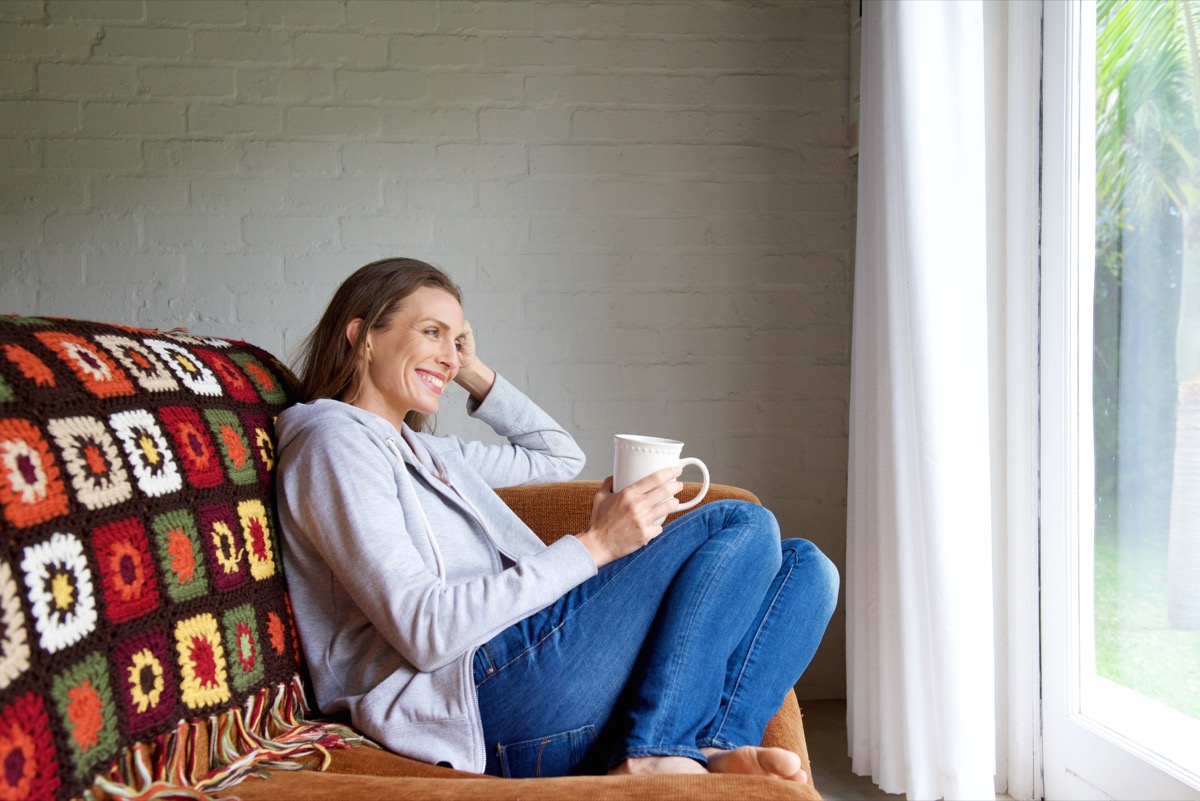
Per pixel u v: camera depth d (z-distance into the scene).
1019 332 2.14
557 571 1.26
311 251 2.68
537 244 2.74
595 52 2.75
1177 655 1.75
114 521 0.96
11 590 0.81
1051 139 2.04
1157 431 1.78
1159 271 1.76
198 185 2.64
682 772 1.15
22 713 0.79
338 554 1.24
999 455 2.20
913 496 2.07
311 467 1.28
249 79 2.65
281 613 1.27
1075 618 2.04
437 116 2.71
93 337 1.10
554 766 1.28
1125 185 1.85
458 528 1.44
